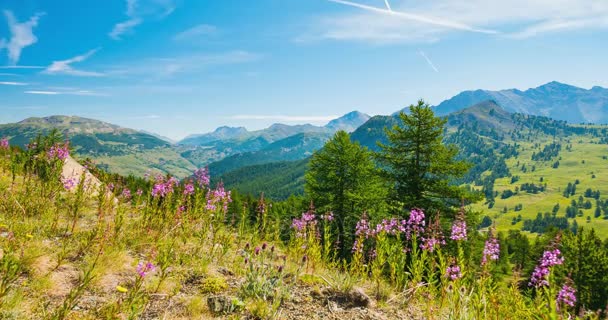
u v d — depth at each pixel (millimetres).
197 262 6633
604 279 20953
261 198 8844
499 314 5387
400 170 22469
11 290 4094
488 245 6184
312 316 5152
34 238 6078
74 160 12938
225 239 7715
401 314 5750
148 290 5023
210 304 4961
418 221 8172
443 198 20797
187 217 8039
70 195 9258
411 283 6594
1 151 12352
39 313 3855
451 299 5660
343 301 5883
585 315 4766
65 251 5477
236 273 6672
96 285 4969
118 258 5953
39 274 4832
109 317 3861
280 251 8977
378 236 7496
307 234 8656
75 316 3928
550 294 4785
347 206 24953
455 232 7281
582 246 24844
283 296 5668
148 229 7562
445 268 6129
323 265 8172
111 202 8133
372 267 7027
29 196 7961
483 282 5652
